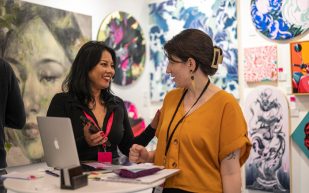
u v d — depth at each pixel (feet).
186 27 13.79
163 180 4.63
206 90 5.15
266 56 12.21
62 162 5.27
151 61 14.61
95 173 5.25
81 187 4.40
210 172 4.90
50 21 11.21
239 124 4.83
